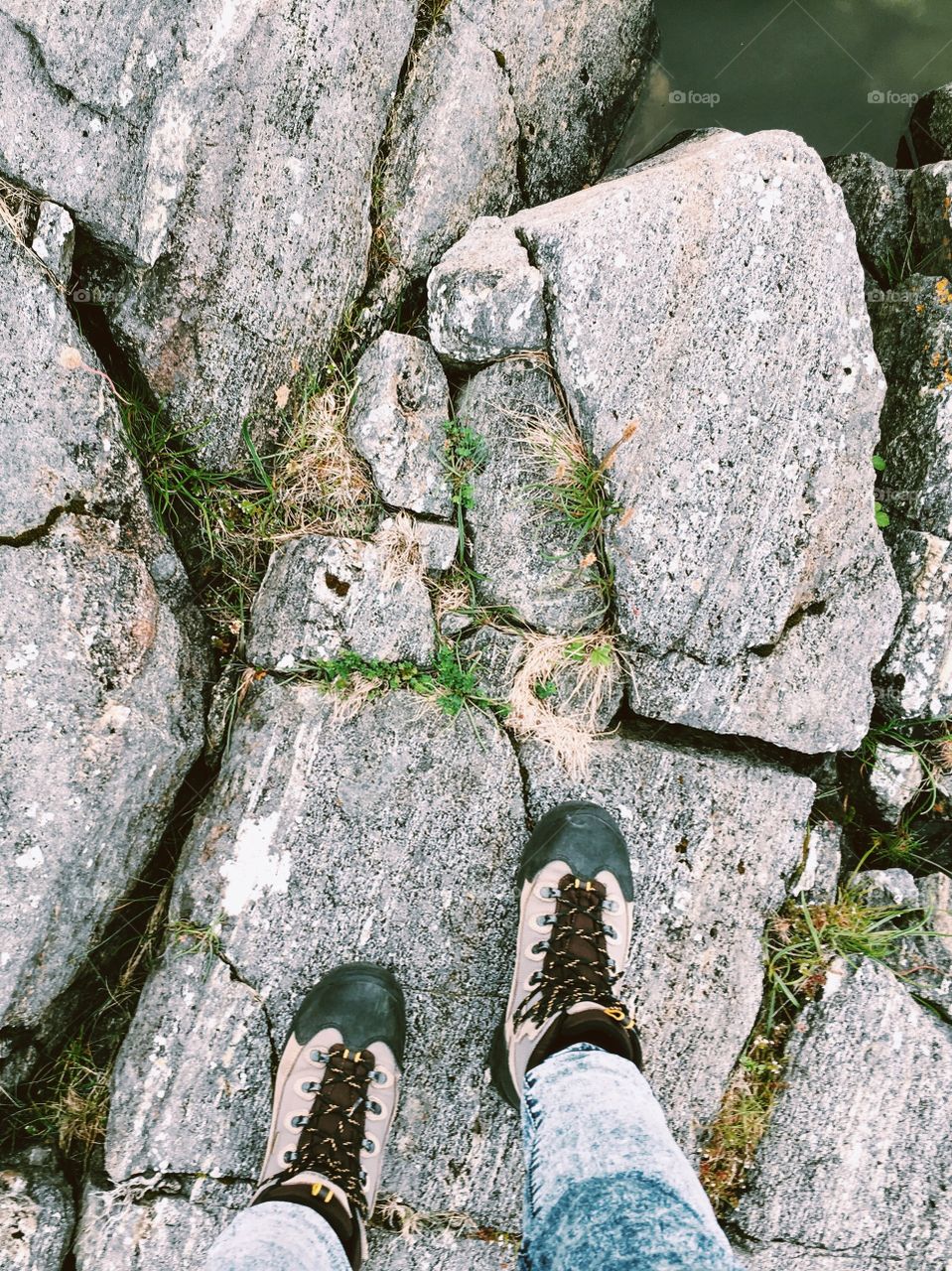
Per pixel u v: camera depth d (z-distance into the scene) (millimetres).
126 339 945
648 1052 982
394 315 1055
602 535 981
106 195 901
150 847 968
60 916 916
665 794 1003
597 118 1182
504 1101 961
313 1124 898
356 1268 854
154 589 951
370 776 969
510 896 981
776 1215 970
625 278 948
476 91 1034
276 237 962
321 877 958
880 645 1017
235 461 1006
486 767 987
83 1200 919
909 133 1271
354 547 970
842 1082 989
